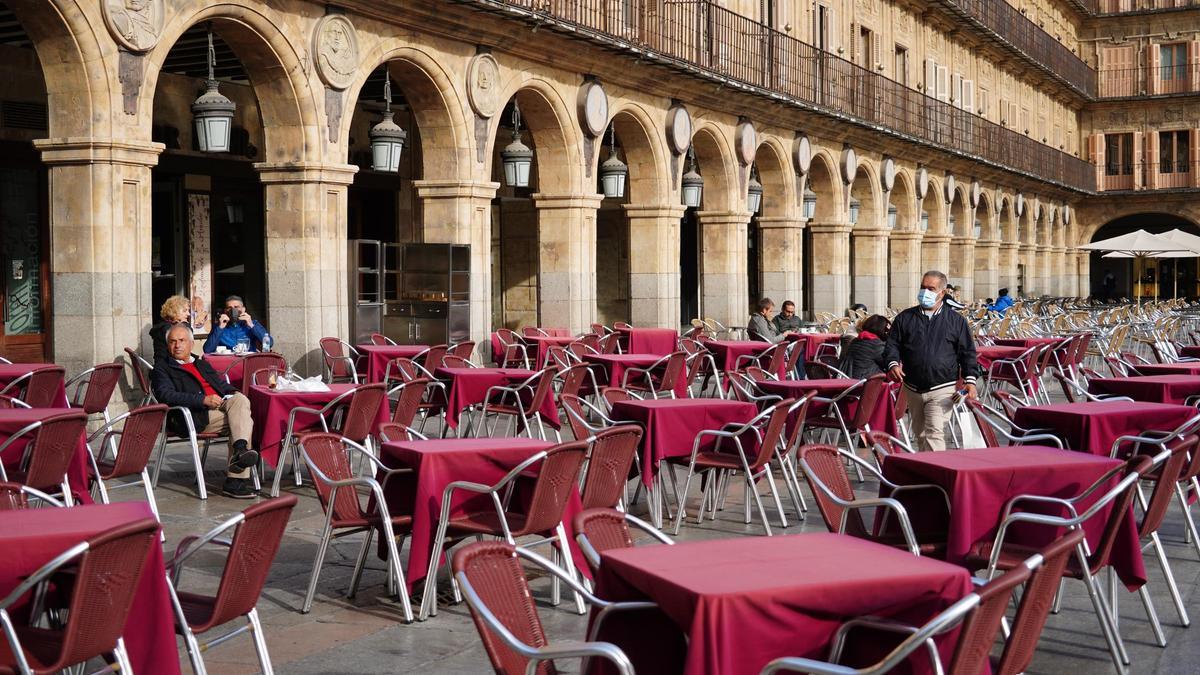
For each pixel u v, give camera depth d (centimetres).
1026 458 738
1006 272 4725
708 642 432
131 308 1327
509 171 1925
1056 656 681
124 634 496
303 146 1567
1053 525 700
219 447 1379
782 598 444
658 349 2047
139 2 1309
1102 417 952
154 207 1958
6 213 1756
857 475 1244
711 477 1039
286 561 873
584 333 2117
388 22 1681
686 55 2412
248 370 1273
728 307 2598
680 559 495
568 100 2075
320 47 1566
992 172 4325
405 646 684
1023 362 1736
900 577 465
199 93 1997
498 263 2822
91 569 461
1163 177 5728
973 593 429
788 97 2653
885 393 1223
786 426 1070
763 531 993
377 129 1694
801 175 2897
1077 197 5650
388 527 738
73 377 1298
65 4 1236
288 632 708
